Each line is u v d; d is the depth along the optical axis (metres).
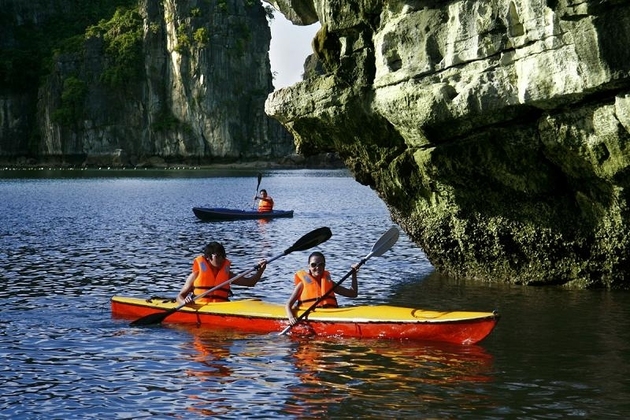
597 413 8.07
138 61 141.25
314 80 15.40
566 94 11.60
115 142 141.00
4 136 143.25
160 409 8.30
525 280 14.77
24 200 46.78
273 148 145.00
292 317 11.19
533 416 8.00
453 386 8.91
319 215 34.31
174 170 127.25
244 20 143.25
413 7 13.30
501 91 12.32
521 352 10.26
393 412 8.12
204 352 10.34
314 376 9.30
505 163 13.41
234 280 12.14
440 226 15.27
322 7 15.15
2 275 16.84
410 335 10.80
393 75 13.67
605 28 10.91
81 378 9.31
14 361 9.98
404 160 14.82
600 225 13.38
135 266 18.44
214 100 139.12
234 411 8.22
